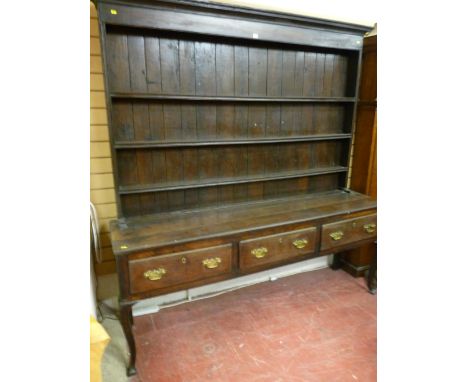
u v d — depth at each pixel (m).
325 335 1.99
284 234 1.86
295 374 1.70
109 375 1.68
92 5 1.77
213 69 1.94
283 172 2.34
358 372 1.71
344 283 2.59
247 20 1.77
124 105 1.81
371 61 2.36
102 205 2.06
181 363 1.77
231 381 1.66
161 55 1.80
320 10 2.22
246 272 1.80
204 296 2.41
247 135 2.16
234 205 2.18
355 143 2.60
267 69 2.09
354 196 2.37
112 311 2.19
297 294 2.44
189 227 1.76
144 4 1.55
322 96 2.32
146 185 1.95
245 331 2.03
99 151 1.98
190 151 2.03
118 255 1.49
